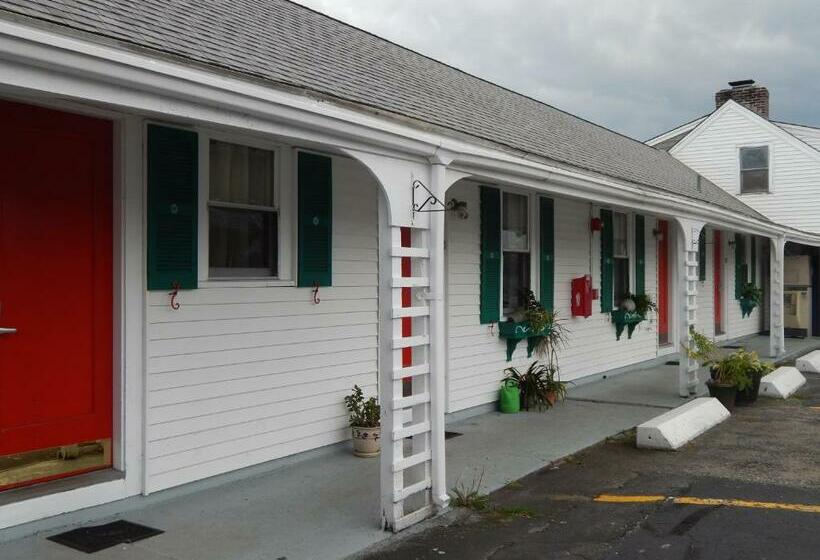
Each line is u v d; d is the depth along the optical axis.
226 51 4.70
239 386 5.79
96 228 4.95
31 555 4.22
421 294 5.22
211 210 5.67
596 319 11.37
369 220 7.05
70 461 4.83
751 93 20.27
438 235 5.22
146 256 5.09
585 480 6.07
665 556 4.44
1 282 4.49
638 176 10.27
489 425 8.06
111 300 5.04
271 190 6.16
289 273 6.23
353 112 4.61
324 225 6.49
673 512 5.24
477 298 8.62
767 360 14.16
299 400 6.31
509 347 9.12
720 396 9.07
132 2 4.94
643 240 12.89
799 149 17.91
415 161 5.12
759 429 7.97
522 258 9.66
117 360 5.02
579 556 4.45
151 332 5.14
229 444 5.71
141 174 5.08
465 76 11.63
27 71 3.07
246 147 5.94
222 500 5.31
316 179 6.40
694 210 10.05
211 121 3.82
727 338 17.47
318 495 5.46
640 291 12.77
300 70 5.35
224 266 5.78
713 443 7.33
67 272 4.80
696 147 19.14
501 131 7.79
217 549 4.42
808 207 17.83
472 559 4.40
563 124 12.34
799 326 18.23
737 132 18.62
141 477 5.11
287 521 4.93
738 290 18.22
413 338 5.02
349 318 6.82
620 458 6.77
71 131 4.80
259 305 5.95
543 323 9.27
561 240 10.36
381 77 7.25
